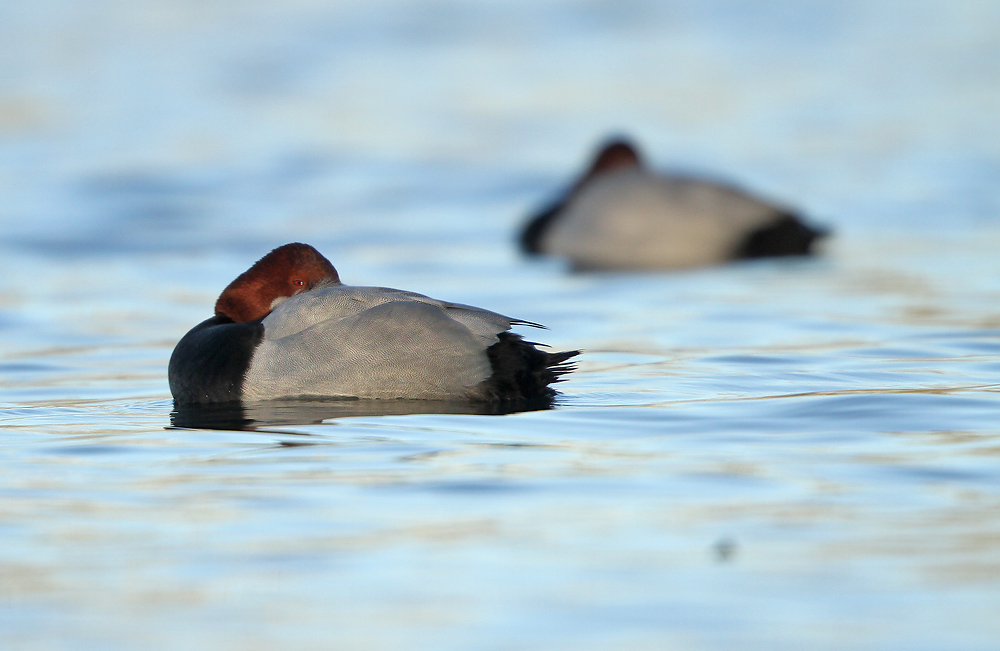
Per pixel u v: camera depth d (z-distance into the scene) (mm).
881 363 10828
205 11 45281
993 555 6094
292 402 9641
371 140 29688
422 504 6934
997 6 49812
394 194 24438
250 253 18703
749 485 7238
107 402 10031
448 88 35625
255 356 9773
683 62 39188
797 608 5551
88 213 21812
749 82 36438
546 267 18125
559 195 22703
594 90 35531
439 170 26797
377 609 5586
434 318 9648
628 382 10242
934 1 51188
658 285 16344
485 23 44875
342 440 8383
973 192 23062
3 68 36938
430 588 5801
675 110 33094
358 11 46188
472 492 7145
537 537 6414
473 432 8586
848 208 22156
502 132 30828
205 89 35000
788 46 41906
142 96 33844
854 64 38938
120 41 40688
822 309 13953
